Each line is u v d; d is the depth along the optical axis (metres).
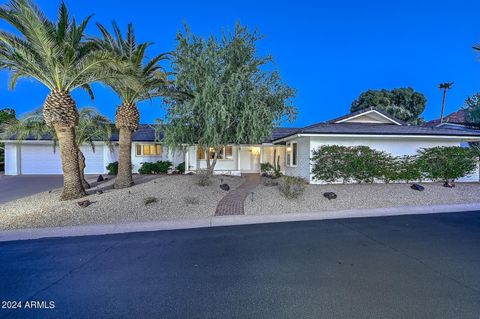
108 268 4.12
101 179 14.09
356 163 12.52
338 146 12.81
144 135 20.33
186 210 7.98
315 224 6.70
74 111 8.98
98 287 3.53
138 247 5.07
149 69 10.44
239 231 6.13
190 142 12.89
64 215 7.27
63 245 5.24
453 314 2.83
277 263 4.23
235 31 11.89
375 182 12.98
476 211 8.04
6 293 3.40
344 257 4.45
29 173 19.28
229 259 4.43
